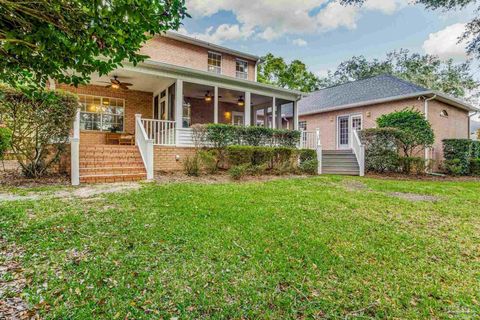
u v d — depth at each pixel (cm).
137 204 444
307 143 1218
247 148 880
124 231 320
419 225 395
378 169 1091
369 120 1400
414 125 1103
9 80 276
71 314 176
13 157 675
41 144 645
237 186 652
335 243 312
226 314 184
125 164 782
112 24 232
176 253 269
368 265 262
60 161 707
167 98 1038
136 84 1080
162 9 235
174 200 476
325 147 1620
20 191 534
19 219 349
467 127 1550
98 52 252
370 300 207
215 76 1024
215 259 261
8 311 178
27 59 246
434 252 300
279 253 278
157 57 1205
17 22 218
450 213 461
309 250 288
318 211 445
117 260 251
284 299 202
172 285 215
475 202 553
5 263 240
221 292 208
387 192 657
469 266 270
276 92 1245
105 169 721
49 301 189
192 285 216
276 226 358
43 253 260
